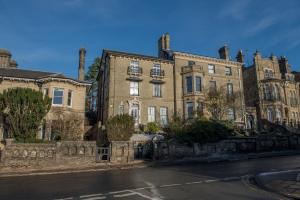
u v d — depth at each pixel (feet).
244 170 48.98
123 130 66.59
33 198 28.53
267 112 137.49
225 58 130.21
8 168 53.11
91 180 40.40
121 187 34.12
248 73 150.00
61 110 88.28
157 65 114.42
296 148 100.22
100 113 122.72
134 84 107.96
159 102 110.11
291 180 34.83
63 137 76.02
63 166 57.93
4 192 31.89
